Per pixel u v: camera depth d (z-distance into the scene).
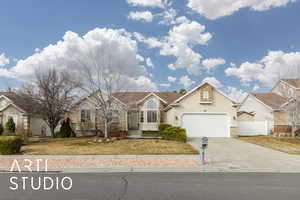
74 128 26.36
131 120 28.44
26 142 18.53
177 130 19.80
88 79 19.88
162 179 8.12
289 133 26.39
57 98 23.89
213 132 23.89
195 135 23.86
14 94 25.77
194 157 12.38
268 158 12.29
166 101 29.86
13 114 26.67
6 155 12.79
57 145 16.98
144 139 20.58
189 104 24.22
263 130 27.42
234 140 21.08
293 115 23.80
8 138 13.15
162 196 6.22
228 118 24.03
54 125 24.38
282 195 6.38
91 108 25.14
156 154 13.20
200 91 24.33
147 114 28.06
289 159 12.03
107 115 19.88
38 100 24.12
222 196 6.26
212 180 8.00
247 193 6.54
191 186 7.22
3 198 6.07
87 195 6.29
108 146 16.20
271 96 31.39
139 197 6.12
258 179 8.19
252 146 17.16
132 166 10.06
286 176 8.70
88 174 8.93
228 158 12.21
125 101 25.47
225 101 24.25
